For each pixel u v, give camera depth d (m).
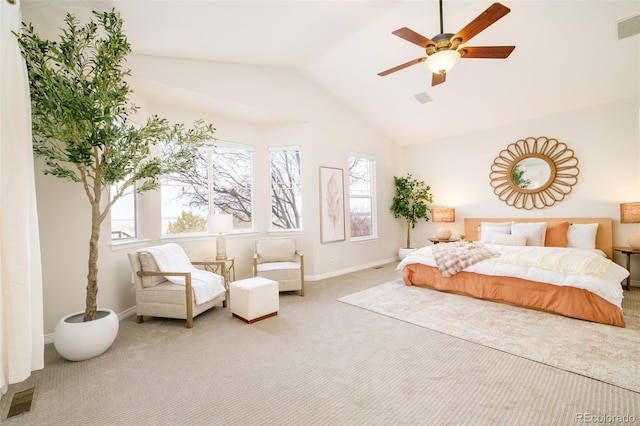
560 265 3.07
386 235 6.52
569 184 4.68
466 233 5.73
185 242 4.18
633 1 2.94
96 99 2.14
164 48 3.25
